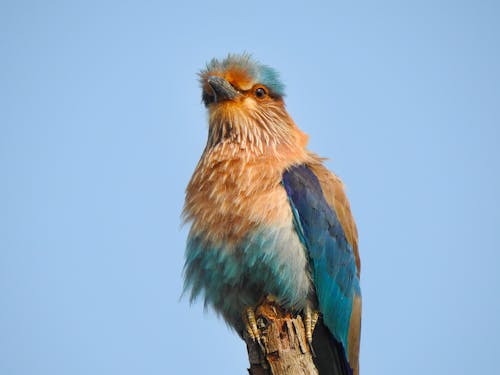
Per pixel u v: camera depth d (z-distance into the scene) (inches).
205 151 489.1
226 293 437.1
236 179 443.8
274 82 500.4
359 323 491.5
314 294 440.8
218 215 434.9
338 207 479.2
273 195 434.3
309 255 437.1
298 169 461.1
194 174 475.2
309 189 448.5
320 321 459.8
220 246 429.4
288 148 480.4
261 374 379.9
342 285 464.8
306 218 438.6
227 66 502.0
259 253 419.2
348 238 480.4
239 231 425.7
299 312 438.9
